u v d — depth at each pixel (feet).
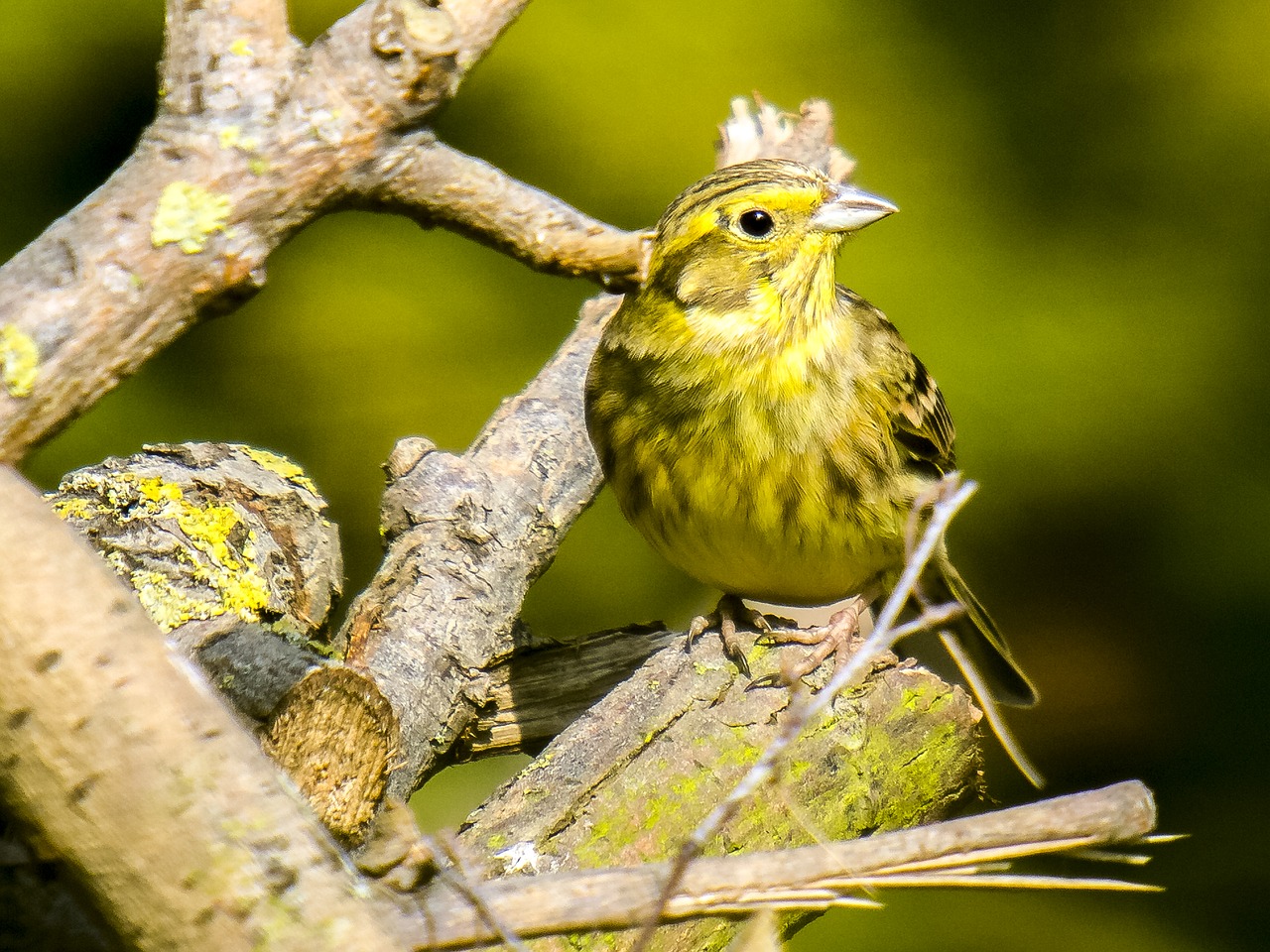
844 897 12.48
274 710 16.37
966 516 46.42
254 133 12.03
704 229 26.05
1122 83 46.65
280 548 22.88
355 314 44.57
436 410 44.98
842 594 27.73
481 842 18.86
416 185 12.27
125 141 45.78
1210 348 44.73
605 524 43.83
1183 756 48.06
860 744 20.43
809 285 25.91
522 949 12.01
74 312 11.78
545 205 12.34
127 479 22.48
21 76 44.96
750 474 25.77
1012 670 29.68
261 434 44.93
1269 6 45.73
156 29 44.65
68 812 10.01
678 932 17.93
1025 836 12.69
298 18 43.29
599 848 18.94
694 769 19.69
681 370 26.03
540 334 44.98
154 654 10.30
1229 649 48.11
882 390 26.45
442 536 25.68
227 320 44.88
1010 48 46.75
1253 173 46.06
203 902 10.12
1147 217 46.11
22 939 13.44
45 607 9.96
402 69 12.05
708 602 39.96
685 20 44.91
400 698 23.02
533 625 44.21
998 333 44.45
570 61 44.50
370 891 11.50
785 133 35.78
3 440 11.71
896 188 45.68
